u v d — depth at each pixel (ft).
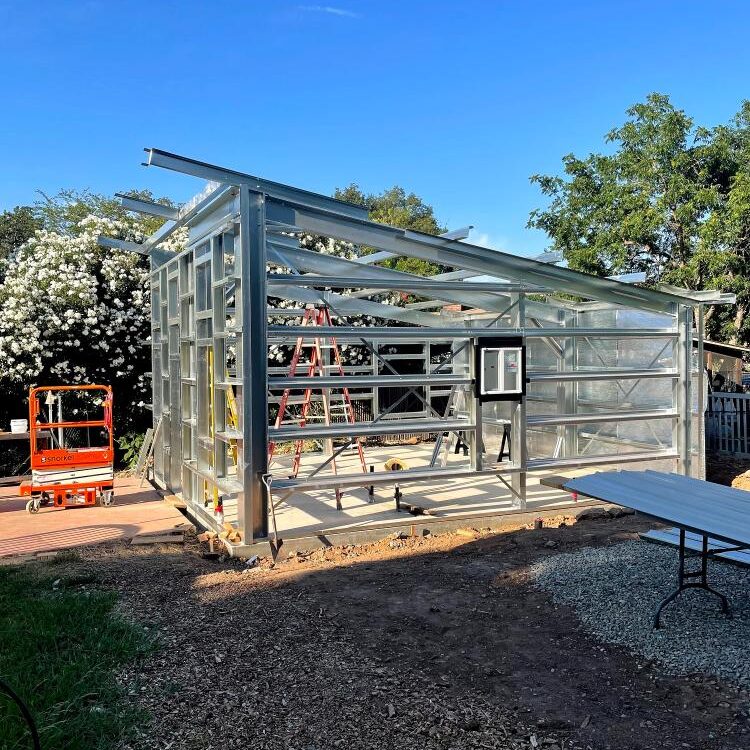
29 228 95.91
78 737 9.62
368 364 48.39
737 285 63.16
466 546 20.62
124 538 22.35
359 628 13.98
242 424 20.11
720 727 10.19
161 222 60.90
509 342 23.84
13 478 33.60
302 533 21.40
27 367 39.01
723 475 34.09
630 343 31.07
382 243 22.22
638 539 20.06
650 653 12.56
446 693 11.22
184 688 11.34
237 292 20.43
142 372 42.80
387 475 22.33
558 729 10.16
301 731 10.07
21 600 15.29
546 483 23.95
